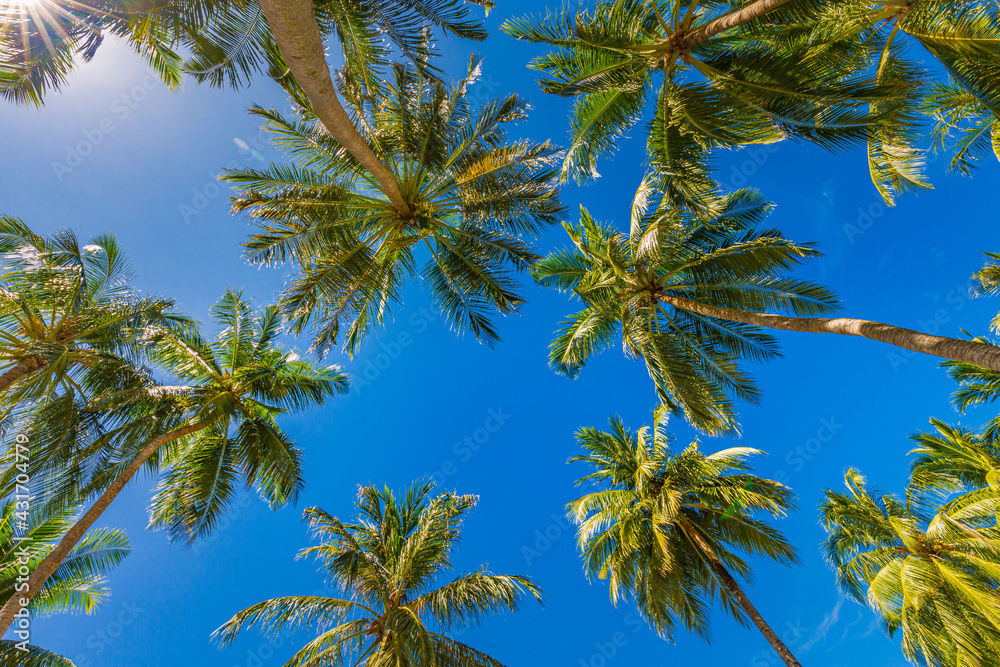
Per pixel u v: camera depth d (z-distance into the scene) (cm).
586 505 1416
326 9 723
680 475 1331
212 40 576
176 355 1259
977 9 764
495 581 1179
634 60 929
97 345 1026
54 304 991
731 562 1394
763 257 1091
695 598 1308
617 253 1244
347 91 960
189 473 1196
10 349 959
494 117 1061
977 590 1143
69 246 1016
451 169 1105
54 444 889
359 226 1116
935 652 1138
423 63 736
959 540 1270
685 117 987
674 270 1214
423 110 1041
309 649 1127
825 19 836
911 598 1205
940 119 1117
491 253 1147
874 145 973
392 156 1088
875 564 1508
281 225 970
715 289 1198
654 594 1284
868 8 818
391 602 1235
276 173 973
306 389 1425
